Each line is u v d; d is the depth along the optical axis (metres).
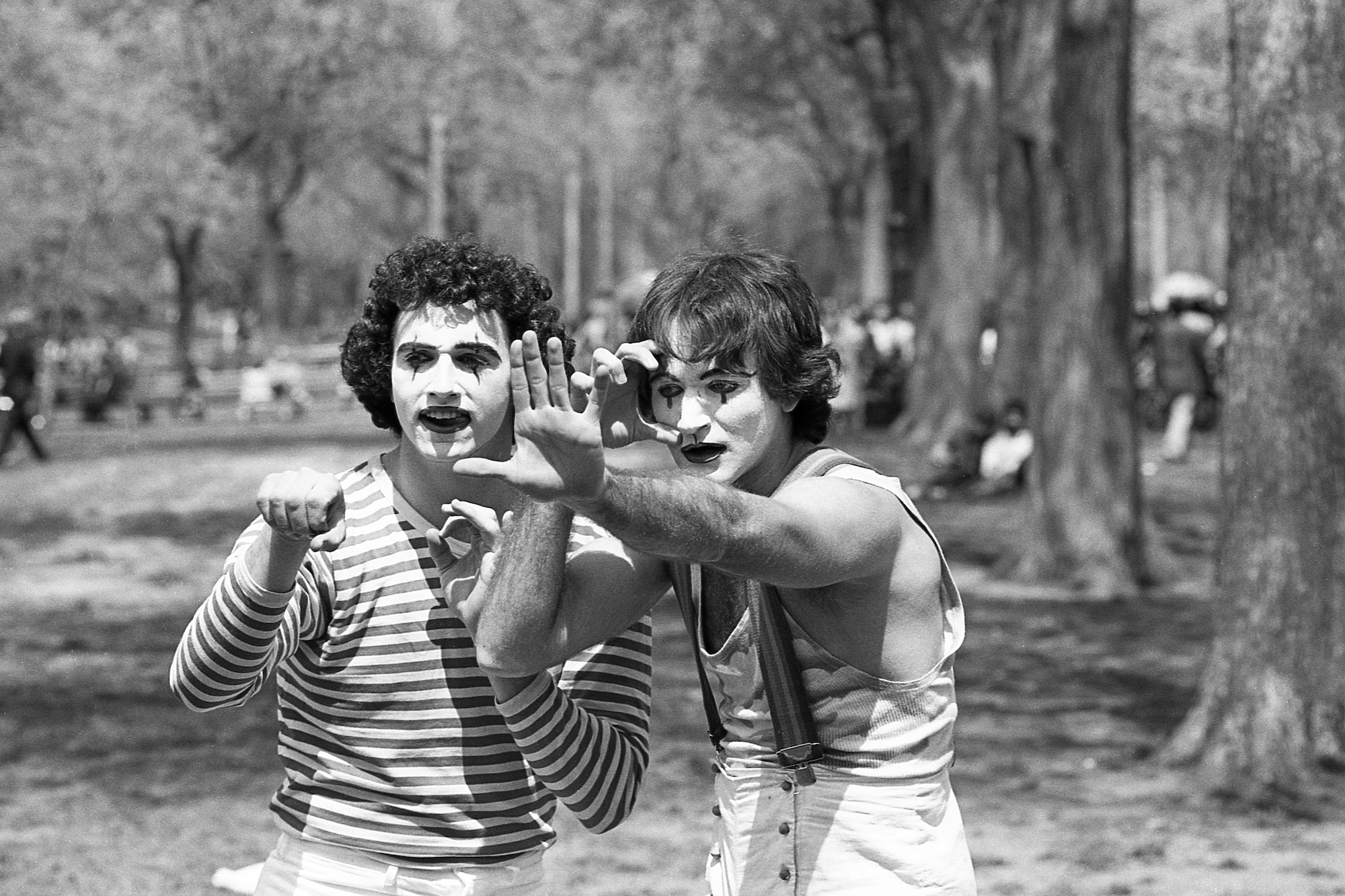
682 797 11.16
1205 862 9.77
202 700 4.55
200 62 64.75
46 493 31.11
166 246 73.25
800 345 4.29
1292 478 11.41
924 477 31.16
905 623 4.27
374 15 65.31
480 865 4.68
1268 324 11.39
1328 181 11.21
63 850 9.91
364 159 77.81
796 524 3.91
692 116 76.00
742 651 4.33
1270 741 11.35
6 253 62.06
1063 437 20.38
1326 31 11.20
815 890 4.30
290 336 80.12
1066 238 20.41
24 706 13.88
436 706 4.63
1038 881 9.38
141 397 56.50
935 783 4.35
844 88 59.22
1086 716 13.64
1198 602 19.33
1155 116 56.50
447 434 4.60
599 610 4.37
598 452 3.59
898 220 51.84
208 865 9.69
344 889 4.68
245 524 26.47
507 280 4.64
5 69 52.22
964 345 35.75
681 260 4.37
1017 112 20.56
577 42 54.44
